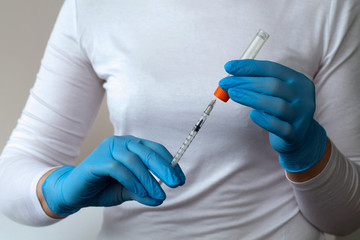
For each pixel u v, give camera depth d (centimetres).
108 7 91
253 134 83
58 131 93
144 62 87
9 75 177
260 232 86
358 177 81
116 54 89
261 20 85
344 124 84
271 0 86
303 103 69
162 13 88
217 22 86
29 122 94
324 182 77
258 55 83
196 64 85
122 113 87
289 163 76
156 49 87
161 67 86
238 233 86
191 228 87
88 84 96
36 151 92
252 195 86
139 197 73
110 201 79
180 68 85
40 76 96
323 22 84
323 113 85
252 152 84
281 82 68
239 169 84
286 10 85
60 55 93
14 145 95
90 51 92
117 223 93
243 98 67
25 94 181
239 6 86
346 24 83
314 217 85
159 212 88
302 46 84
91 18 92
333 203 80
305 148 73
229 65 69
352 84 83
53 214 85
